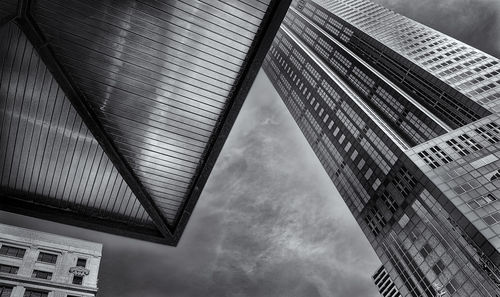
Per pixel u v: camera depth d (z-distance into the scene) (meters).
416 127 85.75
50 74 26.56
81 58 27.06
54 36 25.84
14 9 23.61
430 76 91.44
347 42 134.62
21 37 25.02
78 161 30.38
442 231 57.19
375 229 75.44
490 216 51.69
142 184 33.34
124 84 28.70
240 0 25.89
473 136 66.38
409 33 116.75
